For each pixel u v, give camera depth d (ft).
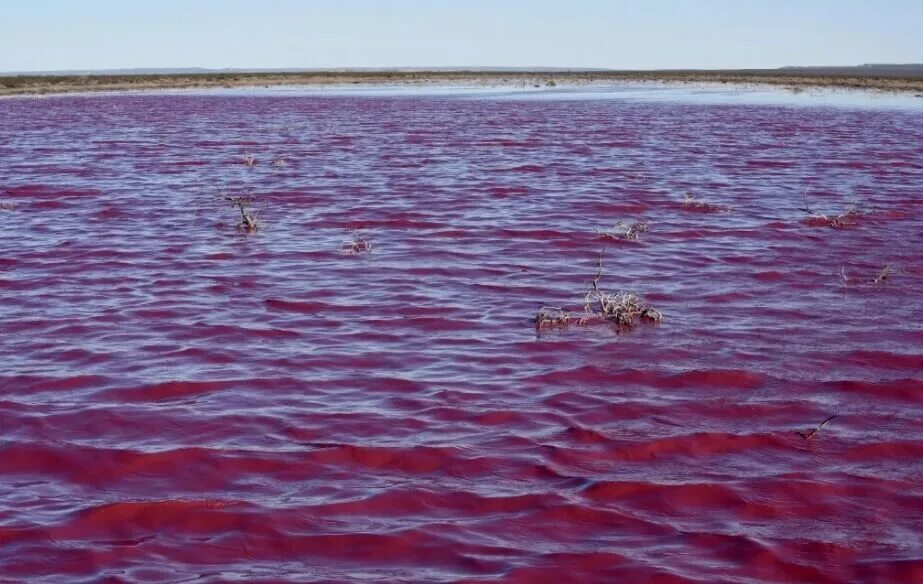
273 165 80.53
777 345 31.55
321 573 17.53
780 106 176.96
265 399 26.43
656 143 101.65
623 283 39.68
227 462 22.31
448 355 30.35
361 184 68.49
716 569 17.79
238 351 30.58
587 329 33.19
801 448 23.49
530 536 18.99
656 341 31.89
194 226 52.08
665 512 20.10
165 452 22.82
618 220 53.78
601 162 83.41
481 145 98.99
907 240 48.55
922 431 24.56
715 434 24.14
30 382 27.71
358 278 40.29
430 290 38.32
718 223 53.26
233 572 17.52
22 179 71.36
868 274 41.45
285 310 35.42
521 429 24.47
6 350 30.71
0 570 17.48
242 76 400.67
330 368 29.04
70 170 77.41
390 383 27.73
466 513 19.95
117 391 26.96
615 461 22.59
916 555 18.33
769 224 52.75
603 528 19.36
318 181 70.28
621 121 137.18
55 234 49.80
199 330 32.86
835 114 151.64
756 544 18.67
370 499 20.49
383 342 31.68
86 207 58.44
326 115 153.17
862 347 31.35
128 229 51.19
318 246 46.75
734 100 202.39
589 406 26.04
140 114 156.97
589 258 44.34
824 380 28.25
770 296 37.78
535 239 48.60
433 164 81.46
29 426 24.40
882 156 87.30
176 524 19.43
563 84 335.26
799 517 19.95
